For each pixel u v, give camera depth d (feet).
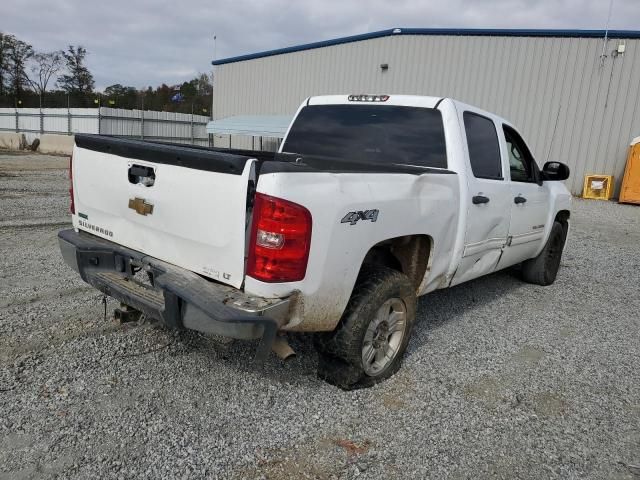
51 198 38.58
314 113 16.30
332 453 9.25
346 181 9.77
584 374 13.05
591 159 59.93
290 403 10.67
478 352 13.98
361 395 11.19
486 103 66.03
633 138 57.67
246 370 11.87
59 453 8.72
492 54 65.05
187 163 9.69
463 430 10.21
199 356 12.41
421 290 12.95
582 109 59.82
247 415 10.18
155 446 9.05
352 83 79.36
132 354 12.34
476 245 14.48
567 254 28.76
